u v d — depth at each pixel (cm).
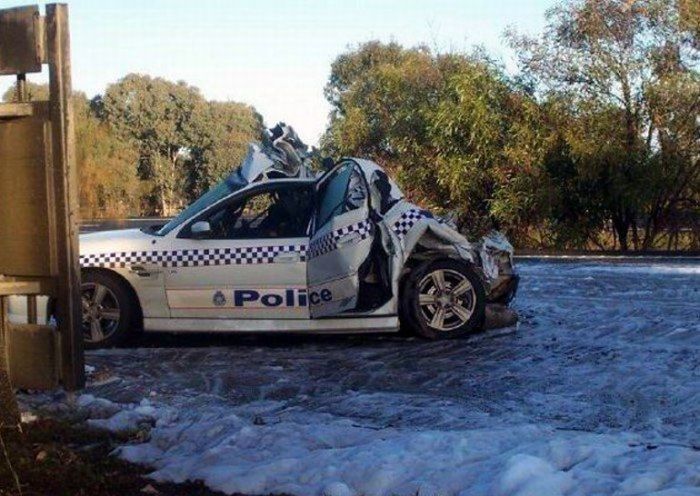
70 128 646
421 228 953
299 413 670
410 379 788
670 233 2456
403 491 476
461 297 976
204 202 1025
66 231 652
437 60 2955
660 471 452
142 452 582
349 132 3141
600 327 993
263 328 959
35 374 673
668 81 2336
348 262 927
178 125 6775
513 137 2478
